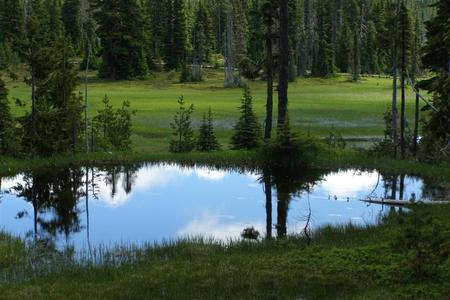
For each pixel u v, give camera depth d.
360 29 124.56
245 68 32.88
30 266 12.69
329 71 110.06
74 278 11.51
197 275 10.98
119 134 36.62
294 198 20.64
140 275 11.23
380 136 44.81
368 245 12.66
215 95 74.50
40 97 30.59
